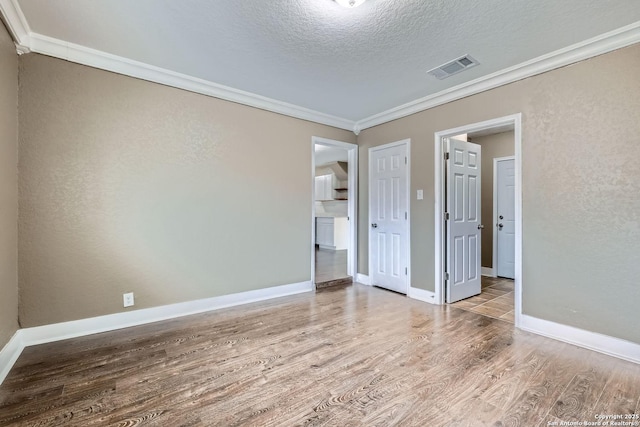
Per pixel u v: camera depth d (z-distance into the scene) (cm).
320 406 167
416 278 375
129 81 278
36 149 237
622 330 223
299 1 190
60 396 174
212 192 328
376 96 351
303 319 299
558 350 234
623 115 223
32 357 218
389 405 168
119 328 273
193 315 309
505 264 486
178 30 223
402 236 396
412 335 261
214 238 329
